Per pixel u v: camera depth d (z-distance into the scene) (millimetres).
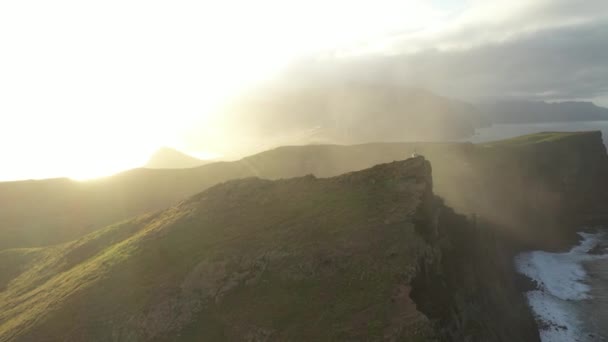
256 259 29344
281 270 27891
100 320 28391
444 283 27906
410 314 21688
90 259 43531
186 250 33812
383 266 25719
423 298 24219
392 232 28328
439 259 29281
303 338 22109
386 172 37375
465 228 40969
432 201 34375
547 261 72000
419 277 25359
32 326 29891
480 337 27406
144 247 36438
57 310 31000
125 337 26672
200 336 25172
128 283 31609
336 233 29672
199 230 37031
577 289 61000
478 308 31766
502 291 43938
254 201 40312
